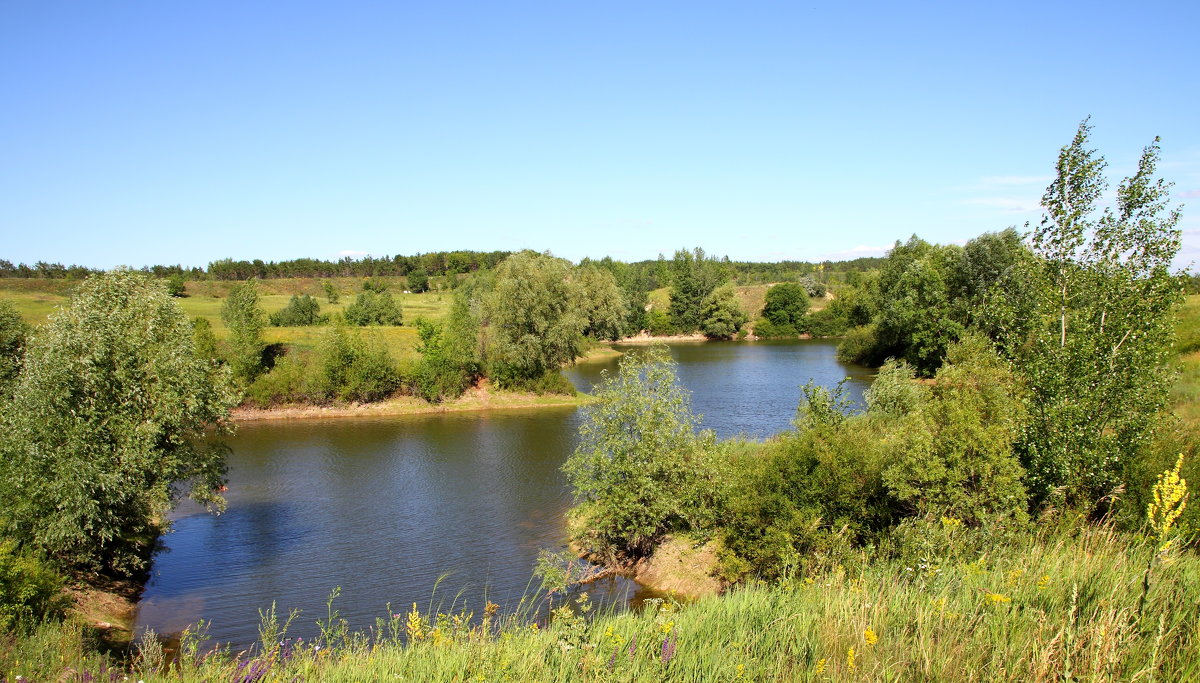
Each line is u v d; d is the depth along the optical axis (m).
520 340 57.47
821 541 16.20
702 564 20.09
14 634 12.91
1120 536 11.61
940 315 58.03
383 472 33.41
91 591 18.41
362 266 156.62
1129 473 15.02
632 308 112.31
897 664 6.08
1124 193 14.95
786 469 18.27
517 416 50.53
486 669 7.32
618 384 22.59
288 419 49.69
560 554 22.42
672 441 21.95
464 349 56.72
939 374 17.94
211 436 42.53
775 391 55.06
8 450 17.33
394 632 10.37
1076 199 15.56
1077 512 14.62
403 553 22.67
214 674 8.42
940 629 6.70
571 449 38.31
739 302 116.38
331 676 7.90
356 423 47.84
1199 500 13.11
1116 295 15.02
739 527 18.66
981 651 6.15
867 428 22.00
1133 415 14.93
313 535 24.44
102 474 17.62
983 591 7.79
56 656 11.98
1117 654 5.55
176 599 19.11
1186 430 17.27
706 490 21.23
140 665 10.78
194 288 113.56
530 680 6.96
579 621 8.13
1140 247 14.91
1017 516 14.10
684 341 109.25
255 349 53.66
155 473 19.41
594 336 89.31
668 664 6.95
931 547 12.80
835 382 59.66
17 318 38.22
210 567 21.53
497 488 30.31
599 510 21.91
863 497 17.11
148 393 19.36
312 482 31.64
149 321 19.98
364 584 20.11
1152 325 14.73
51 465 17.42
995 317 17.33
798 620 7.81
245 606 18.61
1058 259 15.95
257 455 37.38
